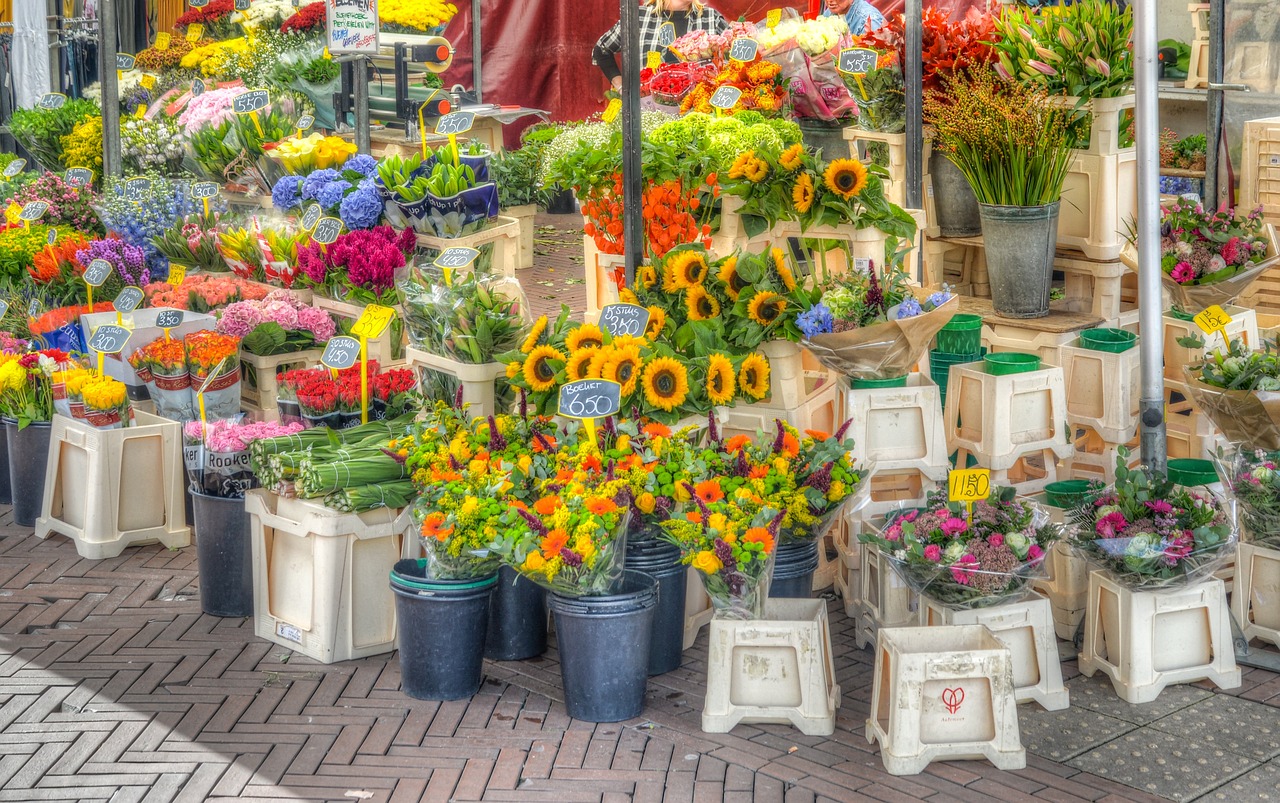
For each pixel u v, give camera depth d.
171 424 5.47
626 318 4.43
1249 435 4.45
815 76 6.83
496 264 6.30
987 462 4.71
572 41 11.61
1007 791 3.50
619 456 4.12
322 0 8.93
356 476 4.33
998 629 3.91
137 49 12.42
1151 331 4.23
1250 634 4.33
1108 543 3.94
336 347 4.82
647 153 5.46
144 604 4.96
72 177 7.63
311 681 4.28
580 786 3.58
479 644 4.14
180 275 6.46
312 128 8.54
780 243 5.84
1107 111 5.32
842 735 3.86
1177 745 3.73
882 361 4.49
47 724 4.00
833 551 5.14
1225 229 5.26
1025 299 5.36
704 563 3.75
